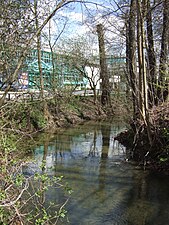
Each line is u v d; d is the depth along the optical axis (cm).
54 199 805
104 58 2903
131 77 1397
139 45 1174
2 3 604
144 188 913
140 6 1156
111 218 707
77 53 2964
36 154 1306
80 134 1934
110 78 3219
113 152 1418
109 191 887
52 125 2030
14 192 463
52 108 2278
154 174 1054
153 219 708
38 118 1848
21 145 849
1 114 604
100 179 1000
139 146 1274
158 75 1401
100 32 1678
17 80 677
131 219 707
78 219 698
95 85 3186
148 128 1173
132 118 1435
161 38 1466
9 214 447
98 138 1805
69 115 2473
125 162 1222
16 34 618
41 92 948
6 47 612
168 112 1209
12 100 666
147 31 1466
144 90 1186
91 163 1212
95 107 3058
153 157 1159
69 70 2830
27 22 622
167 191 889
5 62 614
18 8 616
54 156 1318
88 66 3281
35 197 621
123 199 827
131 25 1390
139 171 1092
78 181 973
